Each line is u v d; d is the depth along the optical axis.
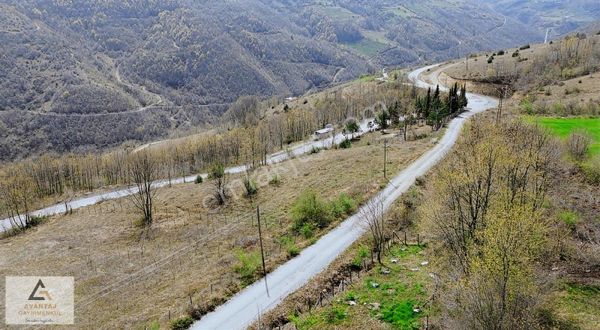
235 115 196.88
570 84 112.00
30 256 65.69
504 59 168.38
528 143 52.41
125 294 50.12
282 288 45.66
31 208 99.81
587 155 58.28
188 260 58.00
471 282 30.30
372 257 47.94
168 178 116.50
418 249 48.66
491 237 30.84
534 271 32.66
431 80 169.75
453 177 43.12
